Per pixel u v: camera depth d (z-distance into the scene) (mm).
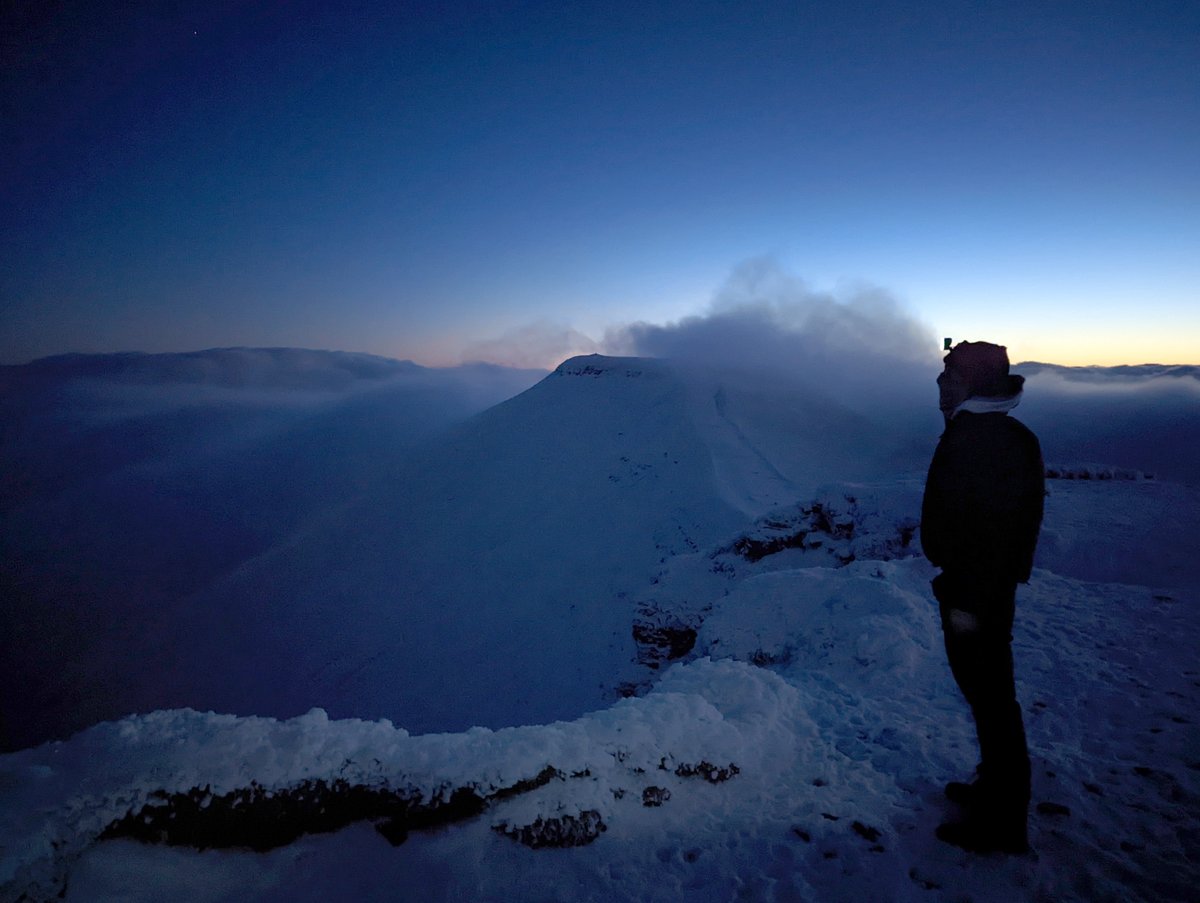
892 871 2598
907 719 4082
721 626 7336
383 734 3043
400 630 53000
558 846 2781
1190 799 3039
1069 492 15242
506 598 51344
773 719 3924
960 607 2701
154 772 2508
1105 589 6938
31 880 2148
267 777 2648
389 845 2727
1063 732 3834
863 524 16734
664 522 52875
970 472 2646
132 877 2314
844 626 5895
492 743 3031
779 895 2514
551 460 77062
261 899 2438
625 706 3574
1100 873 2545
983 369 2736
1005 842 2664
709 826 3008
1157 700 4180
